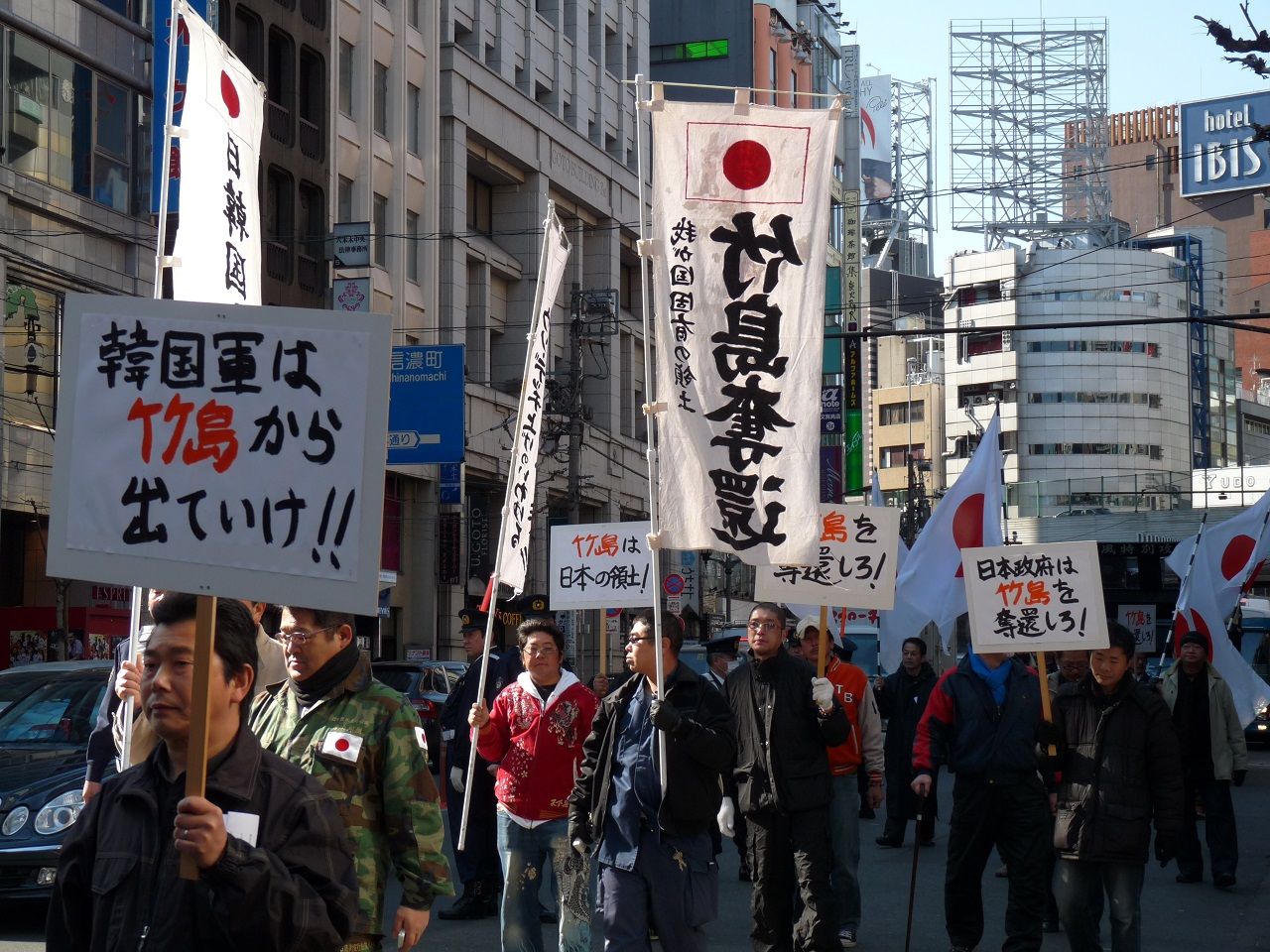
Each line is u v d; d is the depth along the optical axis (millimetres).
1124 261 104125
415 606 43844
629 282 58500
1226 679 16578
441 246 45469
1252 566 17719
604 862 7484
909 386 105688
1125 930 8336
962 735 9539
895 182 129625
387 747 5309
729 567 62812
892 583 11070
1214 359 114562
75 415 3961
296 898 3693
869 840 16859
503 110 48312
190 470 3922
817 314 7902
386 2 43562
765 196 7941
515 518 9305
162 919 3725
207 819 3561
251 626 4059
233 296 6871
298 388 3924
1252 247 127625
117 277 30109
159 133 25922
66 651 28109
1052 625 9531
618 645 47938
